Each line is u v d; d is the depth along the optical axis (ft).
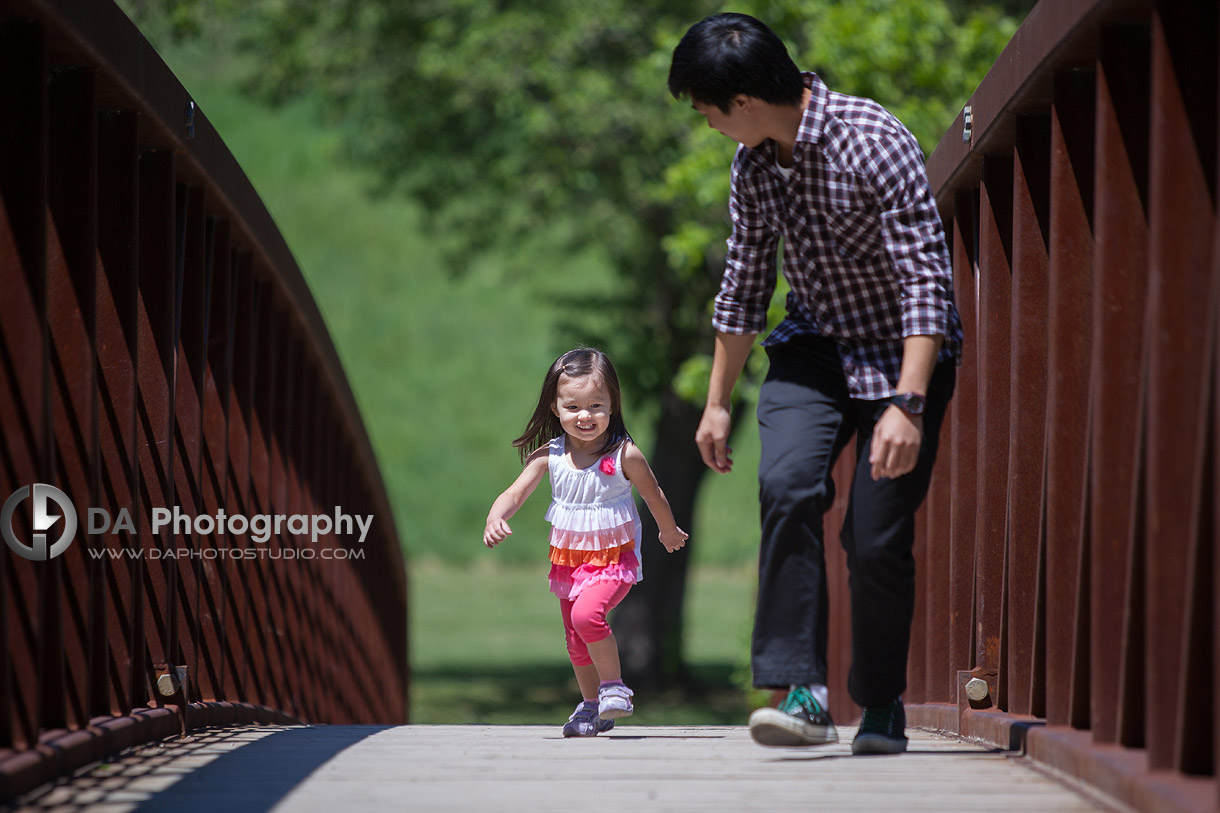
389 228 426.92
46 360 31.07
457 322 387.55
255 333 60.49
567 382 47.34
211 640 49.75
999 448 46.57
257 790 31.71
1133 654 30.96
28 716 31.07
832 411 36.83
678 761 37.11
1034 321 42.45
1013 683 42.24
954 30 121.80
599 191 156.46
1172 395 28.19
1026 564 42.32
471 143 163.12
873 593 37.19
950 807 29.48
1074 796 31.01
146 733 39.70
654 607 182.50
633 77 145.07
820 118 34.99
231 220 52.39
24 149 31.04
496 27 149.28
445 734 47.44
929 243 34.91
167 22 130.11
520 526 330.34
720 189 122.21
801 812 29.04
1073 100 38.09
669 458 172.76
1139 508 30.53
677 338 168.55
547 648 228.43
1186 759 27.30
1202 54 28.27
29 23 31.17
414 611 266.77
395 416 352.28
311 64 164.04
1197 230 28.19
